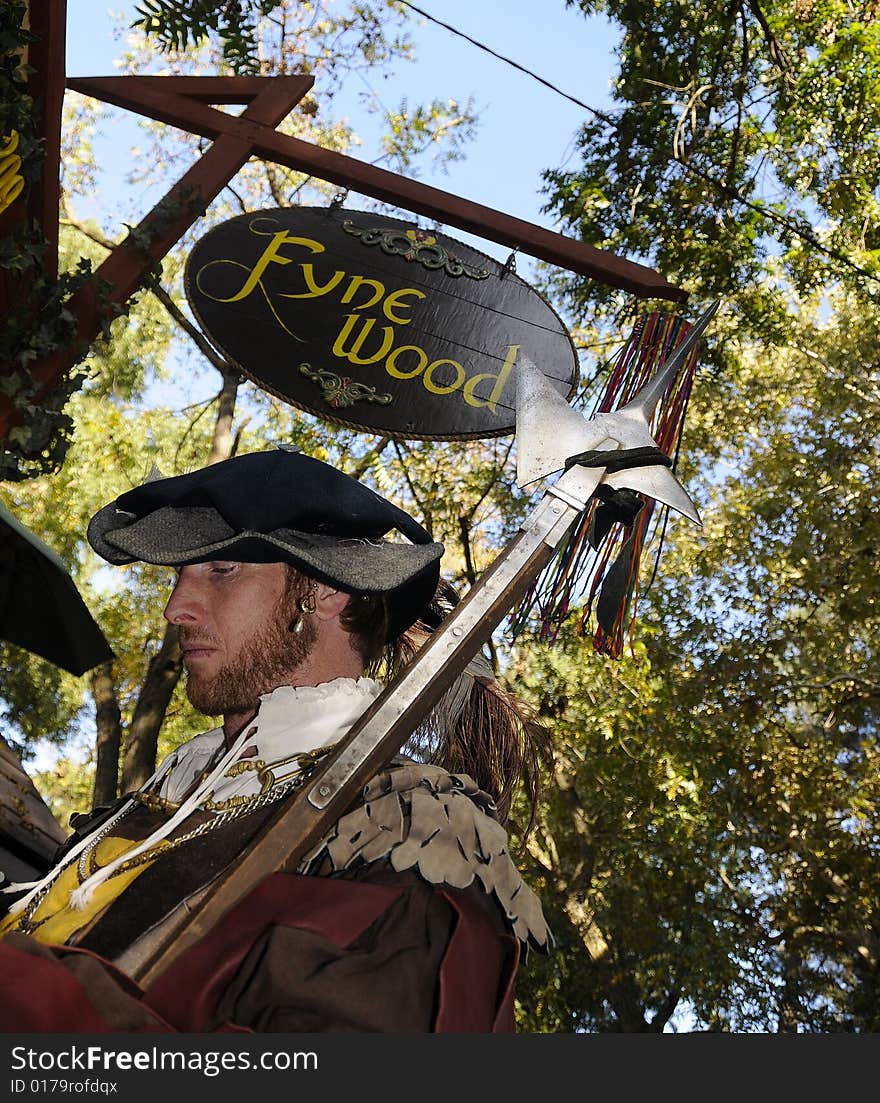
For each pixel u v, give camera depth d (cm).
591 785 1305
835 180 1023
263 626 133
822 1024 1454
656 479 129
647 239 990
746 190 1004
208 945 103
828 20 1002
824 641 1430
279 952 100
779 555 1461
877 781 1416
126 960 110
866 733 1446
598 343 1023
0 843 172
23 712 1301
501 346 292
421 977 101
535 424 130
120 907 116
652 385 137
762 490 1516
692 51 952
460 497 1189
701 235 989
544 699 1222
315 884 106
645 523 146
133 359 1198
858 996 1464
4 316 273
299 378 279
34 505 1184
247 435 1236
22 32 229
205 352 941
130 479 1191
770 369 1519
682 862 1301
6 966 93
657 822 1256
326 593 135
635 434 132
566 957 1444
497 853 114
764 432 1558
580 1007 1463
